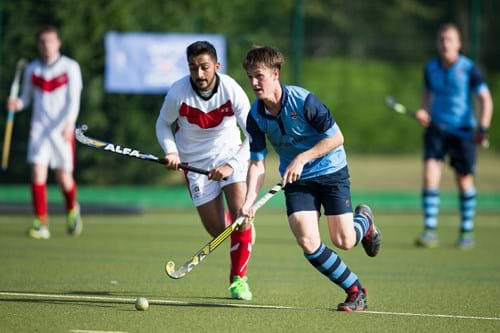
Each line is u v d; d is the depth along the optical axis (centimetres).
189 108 2575
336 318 2345
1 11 5578
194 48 2497
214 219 2659
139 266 3281
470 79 4022
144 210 5375
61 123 4062
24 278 2948
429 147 4069
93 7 5606
